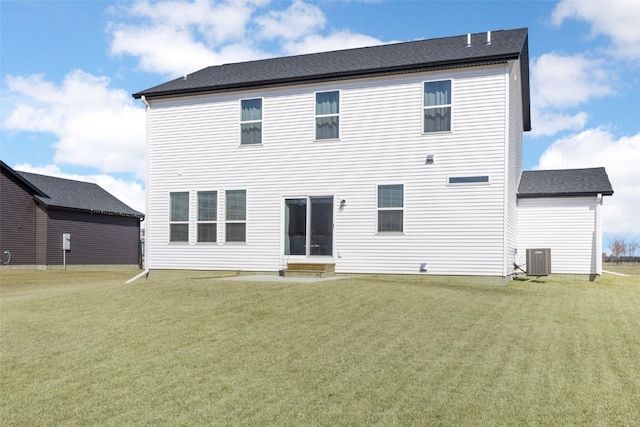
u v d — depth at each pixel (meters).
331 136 15.89
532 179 19.58
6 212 27.97
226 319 8.52
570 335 7.96
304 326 8.09
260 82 16.44
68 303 10.08
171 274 17.56
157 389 5.43
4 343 7.25
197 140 17.47
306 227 16.08
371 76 15.38
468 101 14.50
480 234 14.27
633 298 12.36
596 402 5.09
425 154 14.87
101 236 34.19
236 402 5.05
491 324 8.56
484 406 4.95
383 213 15.27
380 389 5.38
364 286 11.94
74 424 4.59
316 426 4.50
